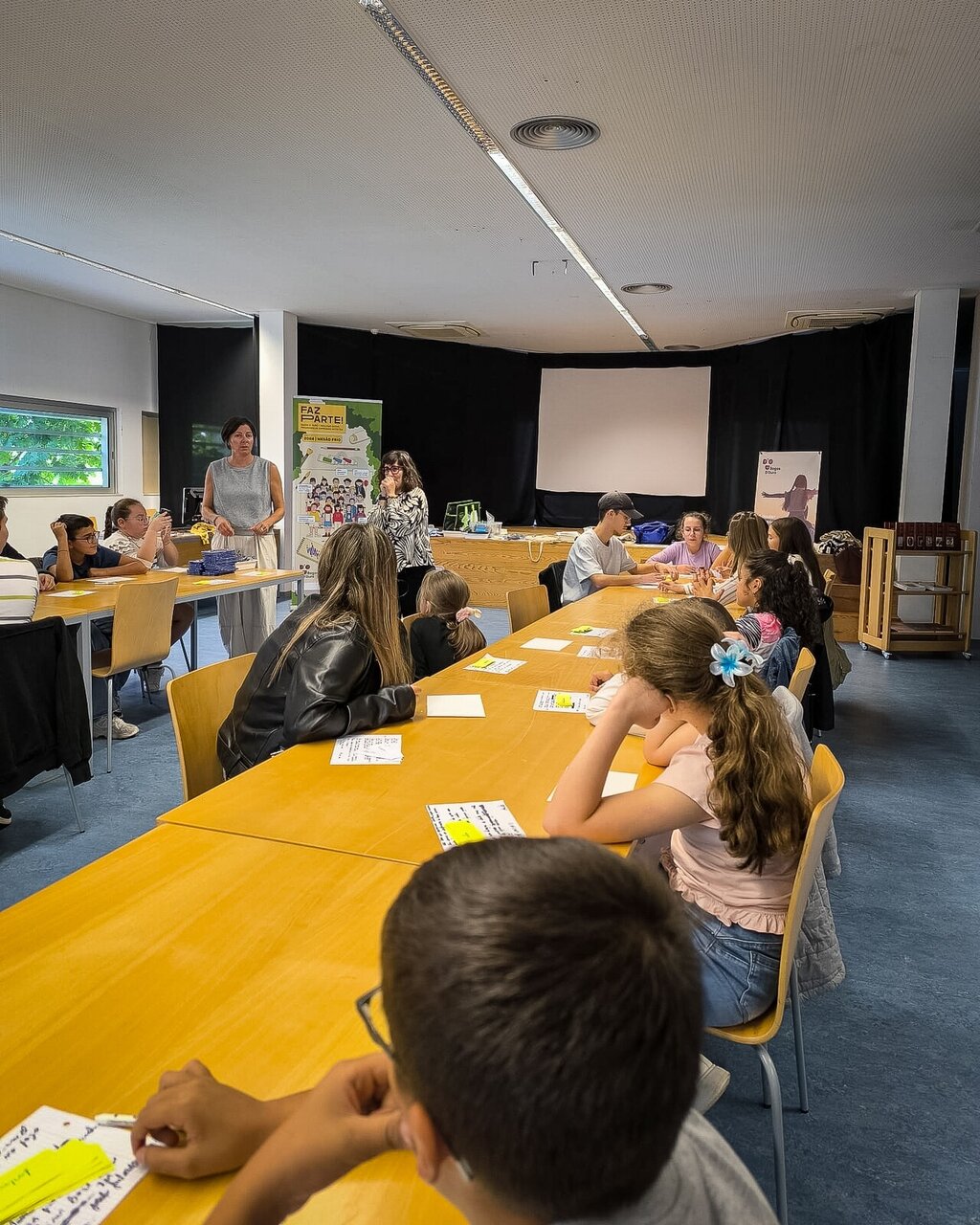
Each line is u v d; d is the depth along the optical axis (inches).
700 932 59.6
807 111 148.3
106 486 346.0
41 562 204.7
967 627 269.1
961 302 300.4
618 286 280.5
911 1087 78.7
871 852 128.6
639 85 140.1
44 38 129.4
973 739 185.2
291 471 342.6
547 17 120.3
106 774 153.1
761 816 56.1
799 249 233.5
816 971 66.0
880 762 169.2
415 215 210.2
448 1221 29.7
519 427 418.0
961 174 176.9
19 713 115.8
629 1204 18.5
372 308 324.2
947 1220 64.0
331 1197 30.7
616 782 73.2
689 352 399.2
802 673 97.1
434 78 139.3
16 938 46.1
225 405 362.0
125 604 156.9
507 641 137.9
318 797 68.1
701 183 184.7
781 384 358.6
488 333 369.4
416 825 62.9
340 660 83.4
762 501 357.7
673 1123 18.1
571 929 17.8
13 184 192.1
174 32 126.8
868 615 284.0
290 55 132.7
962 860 126.3
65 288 296.8
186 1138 31.0
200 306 325.7
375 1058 27.9
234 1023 39.3
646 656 58.8
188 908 49.8
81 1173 30.8
